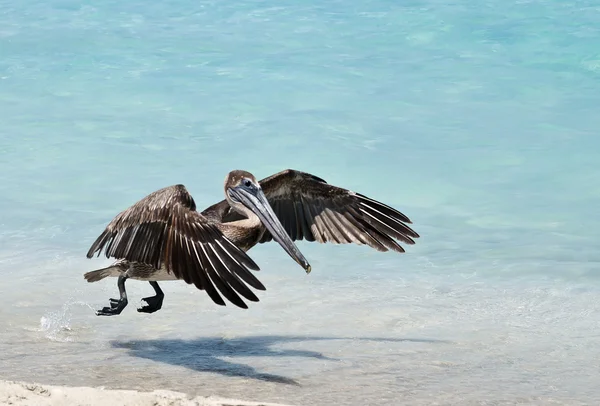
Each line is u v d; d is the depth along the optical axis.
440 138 18.77
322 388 9.02
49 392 8.15
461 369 9.66
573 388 9.16
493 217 14.98
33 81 22.09
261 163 17.39
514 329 10.90
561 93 21.23
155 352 10.08
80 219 14.70
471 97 21.08
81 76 22.39
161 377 9.24
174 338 10.59
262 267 13.05
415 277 12.65
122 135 18.86
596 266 12.91
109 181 16.45
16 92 21.36
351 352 10.15
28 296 11.76
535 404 8.73
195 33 25.55
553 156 17.75
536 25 25.20
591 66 22.59
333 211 10.73
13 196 15.63
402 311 11.48
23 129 19.12
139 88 21.66
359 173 16.91
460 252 13.55
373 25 25.89
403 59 23.52
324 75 22.44
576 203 15.50
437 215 15.09
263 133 18.95
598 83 21.69
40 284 12.18
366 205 10.59
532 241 13.94
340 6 27.73
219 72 22.66
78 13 27.31
